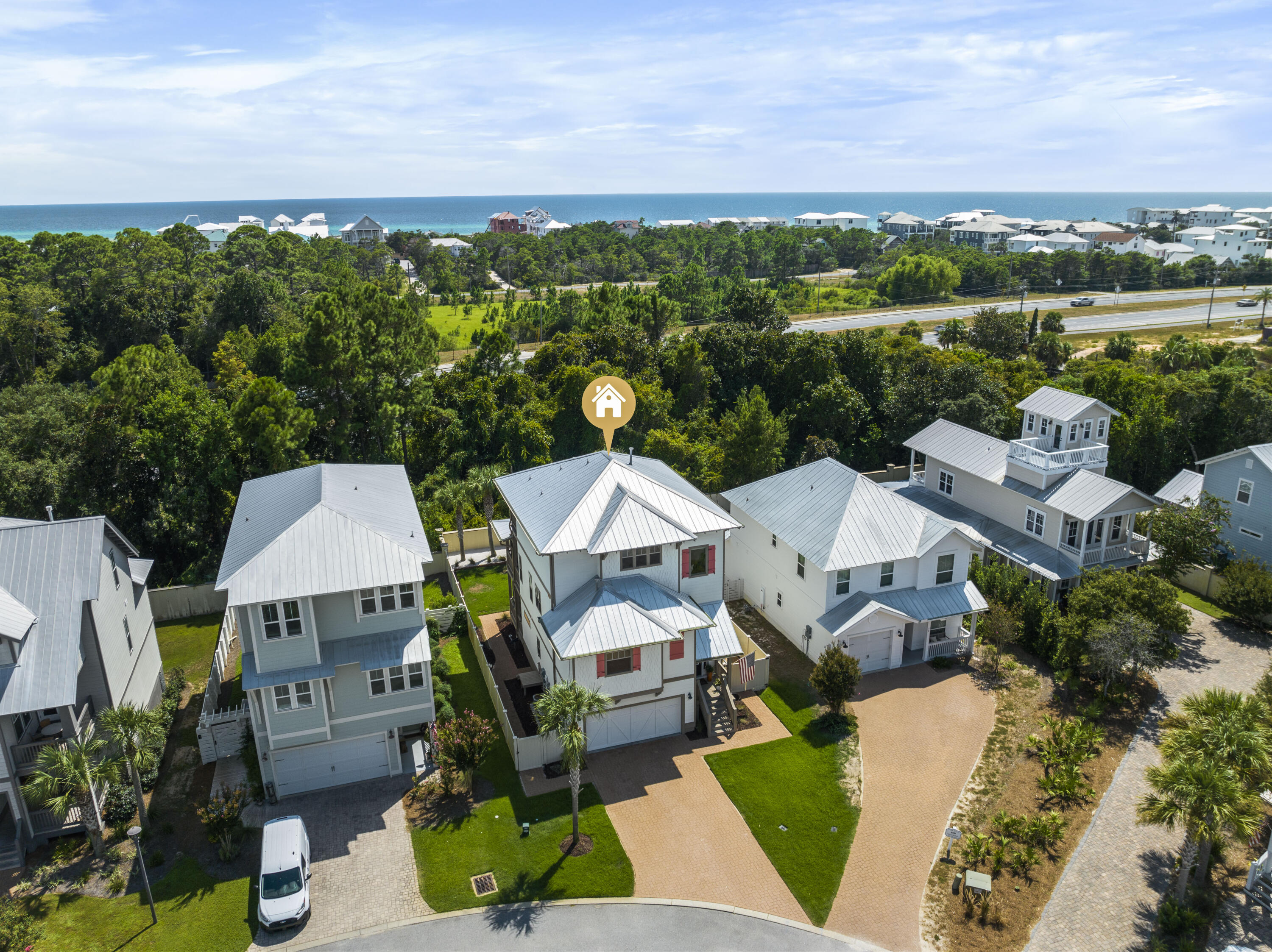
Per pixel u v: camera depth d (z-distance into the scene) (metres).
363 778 34.41
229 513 56.34
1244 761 26.83
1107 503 45.12
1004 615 41.81
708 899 28.03
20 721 31.66
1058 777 32.75
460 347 117.06
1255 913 27.28
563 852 30.11
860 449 74.56
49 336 84.69
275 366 79.19
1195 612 48.25
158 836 31.16
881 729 37.22
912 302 152.50
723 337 82.50
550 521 37.78
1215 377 68.81
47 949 25.92
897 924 26.98
